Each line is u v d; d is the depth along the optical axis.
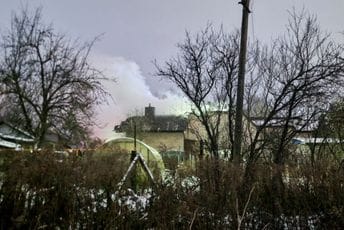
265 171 7.31
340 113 13.94
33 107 24.89
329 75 12.86
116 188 6.06
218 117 14.34
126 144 21.83
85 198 5.90
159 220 5.89
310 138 14.75
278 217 6.86
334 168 7.22
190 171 7.09
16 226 5.53
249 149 12.88
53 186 5.86
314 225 6.74
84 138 24.08
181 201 6.11
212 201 6.36
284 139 12.77
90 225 5.78
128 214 5.91
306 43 14.33
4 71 24.64
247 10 11.93
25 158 6.14
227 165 7.41
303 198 6.90
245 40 11.89
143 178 7.69
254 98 15.64
